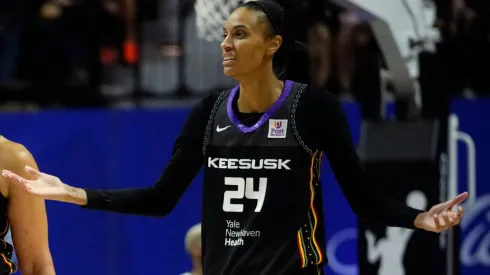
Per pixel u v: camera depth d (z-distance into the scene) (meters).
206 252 8.32
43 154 16.70
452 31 19.16
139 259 17.12
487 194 18.11
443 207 7.86
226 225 8.16
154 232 17.17
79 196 8.09
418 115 12.12
